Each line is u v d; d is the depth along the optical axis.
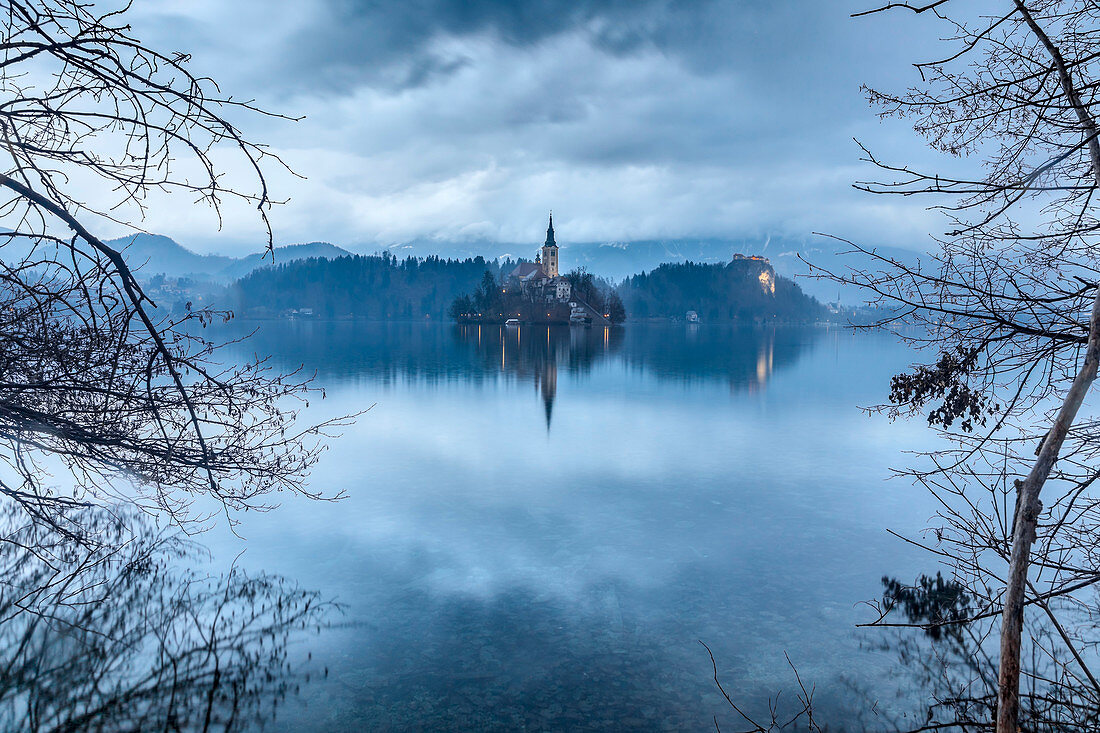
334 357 57.34
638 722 6.67
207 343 5.09
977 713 6.60
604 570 10.59
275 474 6.64
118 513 12.46
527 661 7.81
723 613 9.03
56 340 4.49
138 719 6.61
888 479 16.09
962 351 4.32
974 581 9.76
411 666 7.69
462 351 68.75
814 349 77.81
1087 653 7.63
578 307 191.88
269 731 6.41
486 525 12.75
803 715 6.74
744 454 19.17
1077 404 3.25
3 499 12.41
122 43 3.03
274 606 9.10
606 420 25.16
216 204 3.33
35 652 7.69
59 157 3.32
